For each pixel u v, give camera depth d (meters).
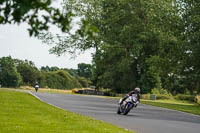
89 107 45.50
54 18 6.54
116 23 105.19
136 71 113.06
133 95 37.38
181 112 49.66
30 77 186.00
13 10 6.17
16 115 27.59
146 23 101.00
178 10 78.56
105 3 106.38
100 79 130.12
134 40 100.69
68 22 6.61
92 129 21.88
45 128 21.16
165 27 82.50
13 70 178.00
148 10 98.31
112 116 34.44
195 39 72.75
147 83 111.44
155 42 100.44
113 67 108.75
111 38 104.12
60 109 36.12
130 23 103.50
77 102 54.72
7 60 178.88
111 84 117.94
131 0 101.62
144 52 106.69
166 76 83.38
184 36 77.62
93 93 131.75
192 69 78.38
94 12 104.12
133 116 36.34
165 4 94.56
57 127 21.95
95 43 102.12
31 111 31.62
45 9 6.34
